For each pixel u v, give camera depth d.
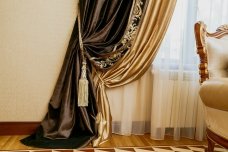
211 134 1.50
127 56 2.20
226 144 1.36
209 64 1.66
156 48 2.19
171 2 2.18
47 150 1.85
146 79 2.36
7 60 2.12
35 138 2.03
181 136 2.40
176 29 2.27
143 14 2.16
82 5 2.09
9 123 2.15
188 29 2.30
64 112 2.06
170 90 2.30
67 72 2.12
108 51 2.13
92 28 2.10
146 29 2.19
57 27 2.16
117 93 2.32
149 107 2.39
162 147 2.08
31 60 2.15
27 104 2.18
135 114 2.37
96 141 2.02
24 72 2.15
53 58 2.18
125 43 2.15
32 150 1.83
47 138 2.02
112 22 2.12
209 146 1.56
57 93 2.13
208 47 1.69
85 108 2.10
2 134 2.14
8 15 2.08
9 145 1.91
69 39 2.19
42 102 2.20
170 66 2.30
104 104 2.18
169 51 2.26
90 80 2.13
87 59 2.16
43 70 2.18
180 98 2.33
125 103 2.28
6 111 2.16
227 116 1.33
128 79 2.24
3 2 2.07
